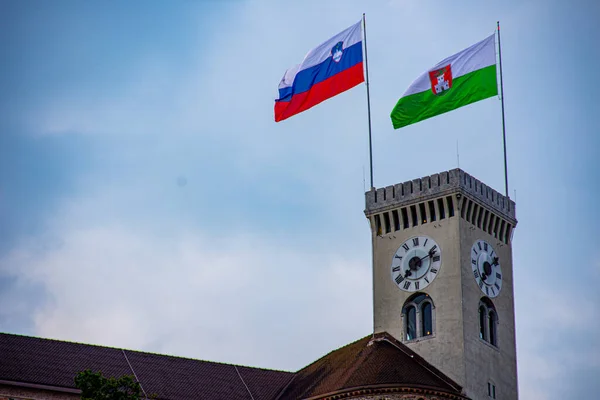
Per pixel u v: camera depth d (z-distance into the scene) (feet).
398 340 466.70
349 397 436.35
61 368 449.48
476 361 456.04
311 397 449.48
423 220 474.49
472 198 472.03
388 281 475.72
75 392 439.63
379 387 433.07
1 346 449.06
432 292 464.24
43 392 435.53
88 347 468.75
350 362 463.01
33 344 457.68
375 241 483.51
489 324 470.80
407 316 469.16
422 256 469.98
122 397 391.04
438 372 453.17
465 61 478.59
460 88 476.13
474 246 470.80
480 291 467.93
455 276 460.55
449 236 466.70
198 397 464.65
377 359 453.17
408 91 479.41
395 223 480.64
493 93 474.90
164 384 464.65
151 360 476.13
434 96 477.36
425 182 474.90
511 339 477.77
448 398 435.94
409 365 449.89
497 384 463.42
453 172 469.57
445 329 457.27
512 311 482.69
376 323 474.08
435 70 479.82
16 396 431.02
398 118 478.59
